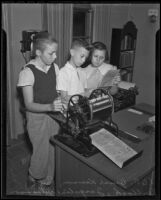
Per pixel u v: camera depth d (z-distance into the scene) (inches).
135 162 39.9
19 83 51.1
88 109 42.8
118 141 42.6
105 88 51.4
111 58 74.8
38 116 53.4
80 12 69.4
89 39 70.3
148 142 46.8
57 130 55.1
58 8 64.2
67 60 52.8
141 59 73.0
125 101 57.1
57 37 63.0
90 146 42.5
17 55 56.3
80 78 50.6
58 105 49.9
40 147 55.3
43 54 50.5
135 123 53.7
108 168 38.3
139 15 76.5
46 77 50.9
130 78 70.8
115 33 77.1
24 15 57.9
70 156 46.7
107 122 47.6
